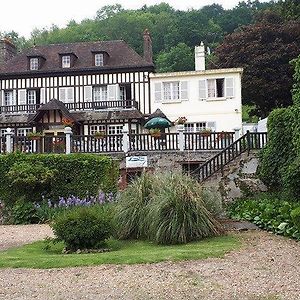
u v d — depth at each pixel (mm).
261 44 39250
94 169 18781
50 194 18641
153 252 9141
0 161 18719
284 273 7027
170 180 11633
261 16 44031
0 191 18609
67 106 32875
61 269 7906
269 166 16844
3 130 32781
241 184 18203
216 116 31266
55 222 10414
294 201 13930
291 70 38000
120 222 11312
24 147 20906
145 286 6480
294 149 15141
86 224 10086
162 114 28844
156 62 53812
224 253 8766
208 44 56812
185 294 5977
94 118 31516
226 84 31266
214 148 20469
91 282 6883
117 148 20797
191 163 20391
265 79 38500
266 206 13344
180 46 54312
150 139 20719
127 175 20484
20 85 33844
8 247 11086
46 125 31500
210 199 11703
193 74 31547
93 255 9062
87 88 33031
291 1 43281
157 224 10586
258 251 8906
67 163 18828
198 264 7875
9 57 38969
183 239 10367
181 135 20578
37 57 34156
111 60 33688
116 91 32594
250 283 6465
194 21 60594
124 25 57656
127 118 31109
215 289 6180
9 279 7289
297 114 14570
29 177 17703
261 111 41438
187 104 31609
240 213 14453
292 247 9242
